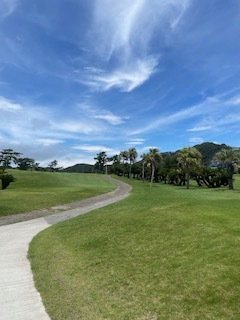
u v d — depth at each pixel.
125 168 163.38
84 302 9.17
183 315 7.88
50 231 20.39
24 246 16.77
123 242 14.57
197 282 9.33
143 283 9.97
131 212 21.08
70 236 17.70
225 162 73.44
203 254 11.27
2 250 15.94
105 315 8.32
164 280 9.89
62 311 8.73
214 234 13.23
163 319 7.85
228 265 10.00
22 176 93.69
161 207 20.98
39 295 9.95
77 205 36.72
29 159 184.38
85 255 13.71
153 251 12.63
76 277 11.26
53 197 42.56
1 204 33.12
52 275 11.70
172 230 14.88
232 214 16.83
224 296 8.36
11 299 9.70
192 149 82.94
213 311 7.83
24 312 8.80
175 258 11.44
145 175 139.88
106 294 9.59
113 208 28.97
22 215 28.88
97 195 49.16
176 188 81.31
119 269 11.44
